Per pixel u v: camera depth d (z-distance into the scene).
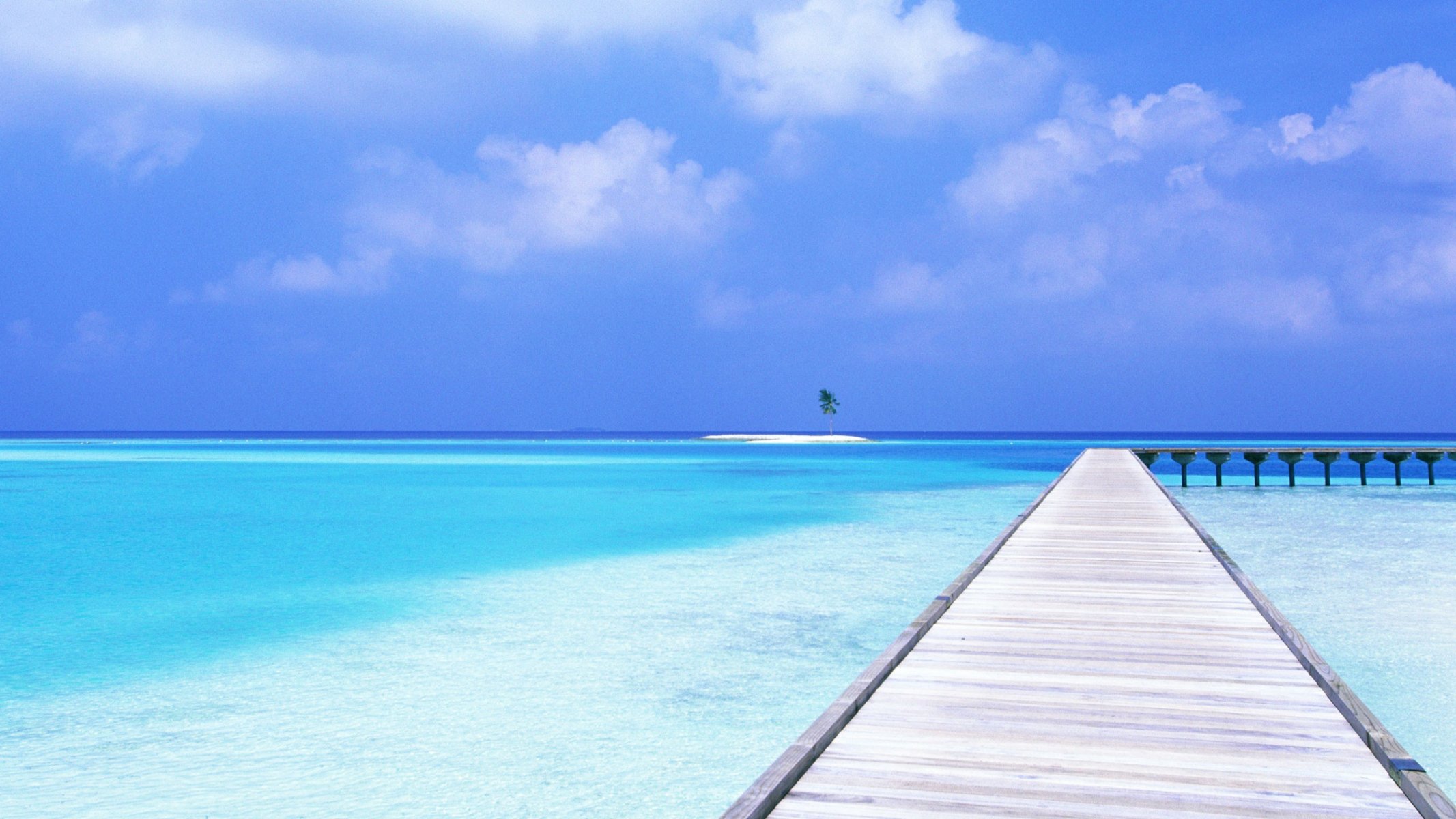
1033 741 4.40
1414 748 6.57
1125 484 19.23
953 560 14.41
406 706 7.45
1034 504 14.61
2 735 6.76
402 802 5.72
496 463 49.91
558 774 6.15
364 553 15.45
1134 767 4.07
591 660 8.71
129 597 11.73
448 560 14.70
